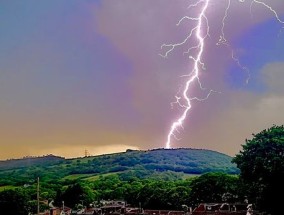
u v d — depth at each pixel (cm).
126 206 18112
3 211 14588
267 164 9600
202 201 15275
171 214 14750
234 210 12562
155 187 19525
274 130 10656
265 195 9012
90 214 16900
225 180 15125
